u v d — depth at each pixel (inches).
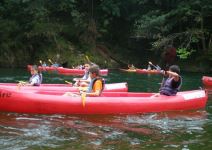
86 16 1126.4
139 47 1146.0
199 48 1060.5
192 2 1000.9
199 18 974.4
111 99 301.7
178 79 326.6
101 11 1147.9
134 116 297.3
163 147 212.7
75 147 207.6
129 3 1129.4
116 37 1173.1
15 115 286.0
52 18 1101.7
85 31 1105.4
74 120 276.1
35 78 374.9
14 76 671.8
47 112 291.3
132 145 215.3
